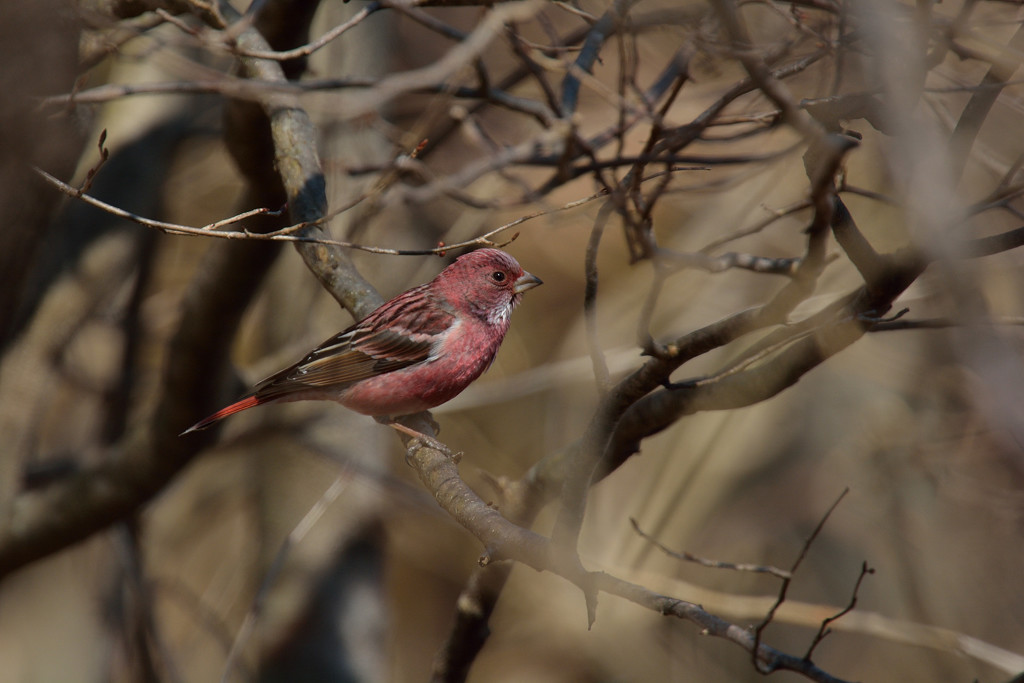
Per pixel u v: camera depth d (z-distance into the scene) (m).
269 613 13.02
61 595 14.81
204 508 15.85
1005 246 5.21
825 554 13.97
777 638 14.23
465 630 8.52
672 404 6.85
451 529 16.55
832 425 14.47
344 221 11.54
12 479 10.58
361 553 13.52
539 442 16.00
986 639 13.42
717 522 14.05
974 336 3.83
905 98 4.51
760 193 10.82
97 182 12.06
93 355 14.14
